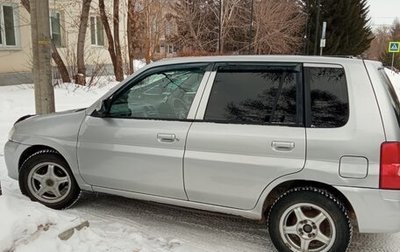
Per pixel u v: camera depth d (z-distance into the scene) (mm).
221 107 3840
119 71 17000
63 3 18297
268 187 3592
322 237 3498
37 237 3400
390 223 3285
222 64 3945
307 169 3441
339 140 3359
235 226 4367
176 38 30312
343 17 33594
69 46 17781
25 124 4816
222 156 3717
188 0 31266
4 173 5723
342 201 3443
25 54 16500
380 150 3258
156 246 3793
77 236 3674
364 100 3381
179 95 4062
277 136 3541
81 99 12547
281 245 3631
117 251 3600
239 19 31406
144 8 21000
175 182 3949
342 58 3613
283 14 32250
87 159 4383
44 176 4637
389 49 24453
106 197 5105
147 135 4047
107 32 16734
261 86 3744
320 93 3531
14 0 15977
